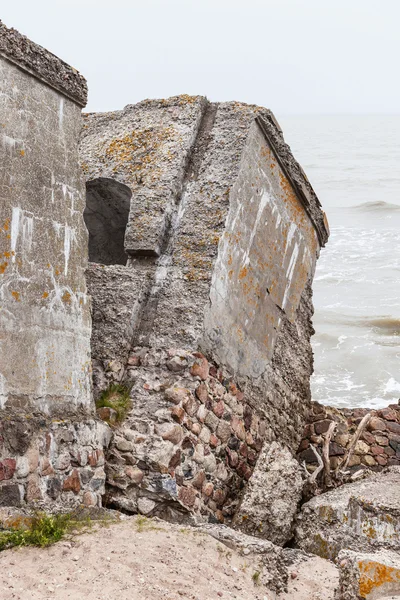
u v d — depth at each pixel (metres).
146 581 5.03
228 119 9.34
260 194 9.27
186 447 7.60
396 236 32.69
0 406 6.09
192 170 9.13
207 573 5.36
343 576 5.26
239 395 8.70
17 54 6.58
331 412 10.55
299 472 8.30
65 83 7.17
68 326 6.97
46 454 6.35
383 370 17.62
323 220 10.88
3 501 5.91
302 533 7.48
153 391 7.74
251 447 8.81
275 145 9.56
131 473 7.24
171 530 5.91
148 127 9.55
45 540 5.37
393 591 5.08
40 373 6.53
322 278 26.47
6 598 4.61
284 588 5.73
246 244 8.98
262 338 9.35
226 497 8.17
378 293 24.55
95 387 7.88
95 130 9.90
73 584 4.87
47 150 6.93
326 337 20.08
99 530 5.76
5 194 6.38
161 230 8.62
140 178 9.07
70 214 7.17
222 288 8.48
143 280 8.39
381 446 10.23
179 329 8.07
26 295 6.47
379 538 6.89
